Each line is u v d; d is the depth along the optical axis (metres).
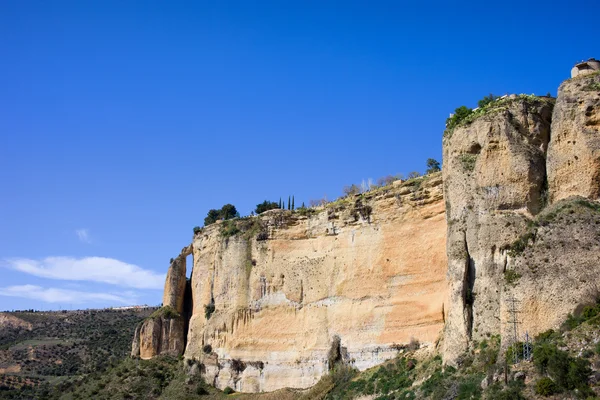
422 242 70.56
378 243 74.88
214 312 92.38
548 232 51.91
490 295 54.19
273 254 86.94
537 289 50.44
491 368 48.56
